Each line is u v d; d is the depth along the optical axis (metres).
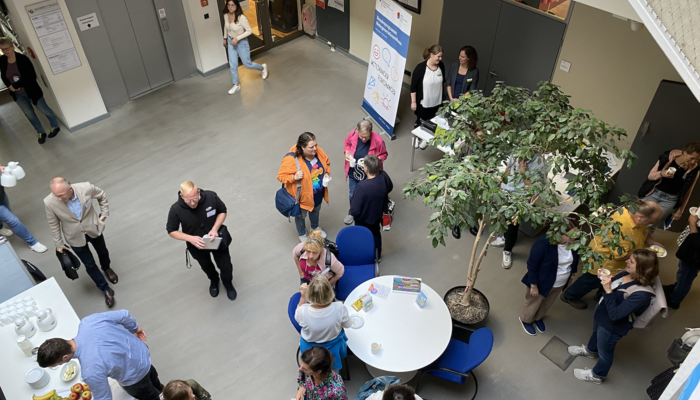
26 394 3.25
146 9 7.41
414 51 7.73
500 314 4.64
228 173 6.40
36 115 7.00
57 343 2.98
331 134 7.05
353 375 4.16
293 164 4.69
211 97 7.97
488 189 3.11
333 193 6.09
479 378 4.14
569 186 3.43
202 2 7.82
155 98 7.96
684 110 4.72
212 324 4.63
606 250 4.04
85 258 4.53
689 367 2.01
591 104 5.74
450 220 3.06
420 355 3.67
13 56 6.19
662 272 4.99
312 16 9.22
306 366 3.04
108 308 4.78
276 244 5.44
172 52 8.07
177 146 6.89
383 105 6.89
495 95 3.83
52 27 6.38
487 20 6.34
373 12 7.95
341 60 8.90
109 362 3.12
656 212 3.65
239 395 4.07
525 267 5.11
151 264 5.23
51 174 6.42
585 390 4.05
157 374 4.07
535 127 3.38
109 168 6.52
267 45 9.13
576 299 4.61
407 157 6.63
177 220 4.13
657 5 1.99
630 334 4.45
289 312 3.80
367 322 3.91
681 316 4.59
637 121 5.39
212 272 4.73
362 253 4.53
